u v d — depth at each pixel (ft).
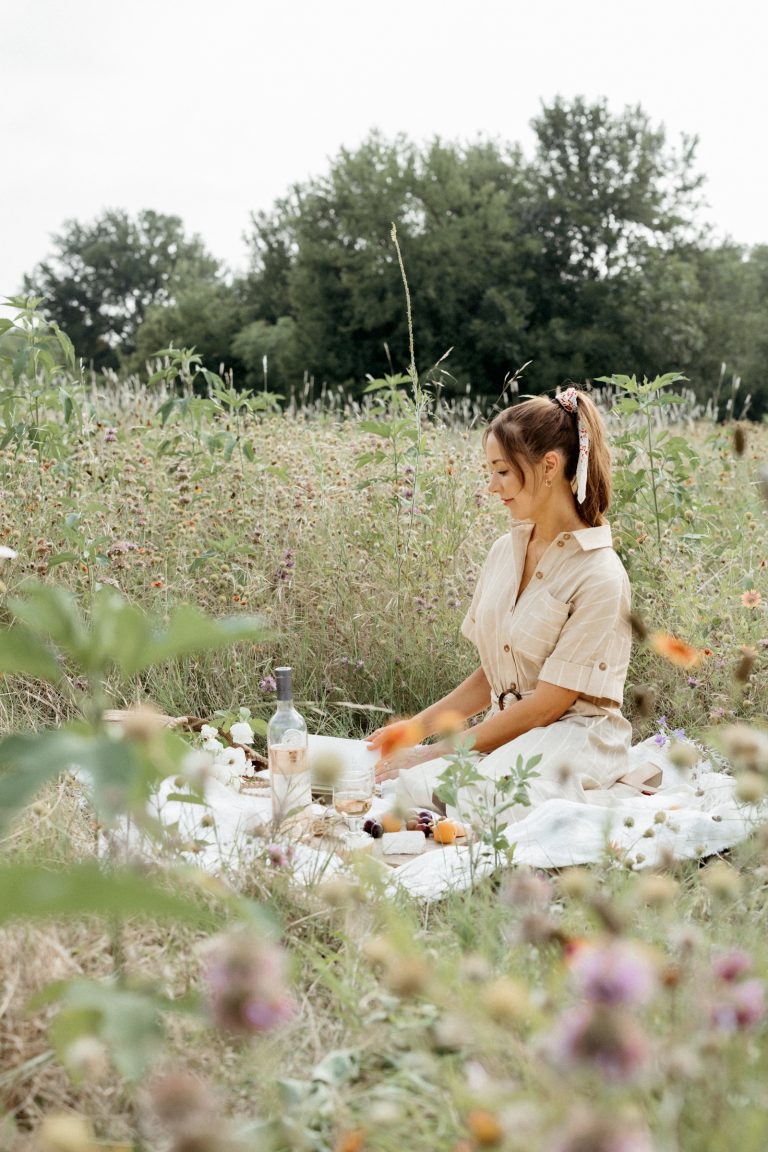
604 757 9.98
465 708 11.18
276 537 15.06
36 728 10.94
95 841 7.08
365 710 13.20
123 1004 3.85
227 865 6.92
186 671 12.69
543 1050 3.56
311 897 6.73
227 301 134.51
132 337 214.28
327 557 14.74
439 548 14.62
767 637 12.19
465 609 14.15
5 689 11.61
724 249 116.98
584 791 9.70
